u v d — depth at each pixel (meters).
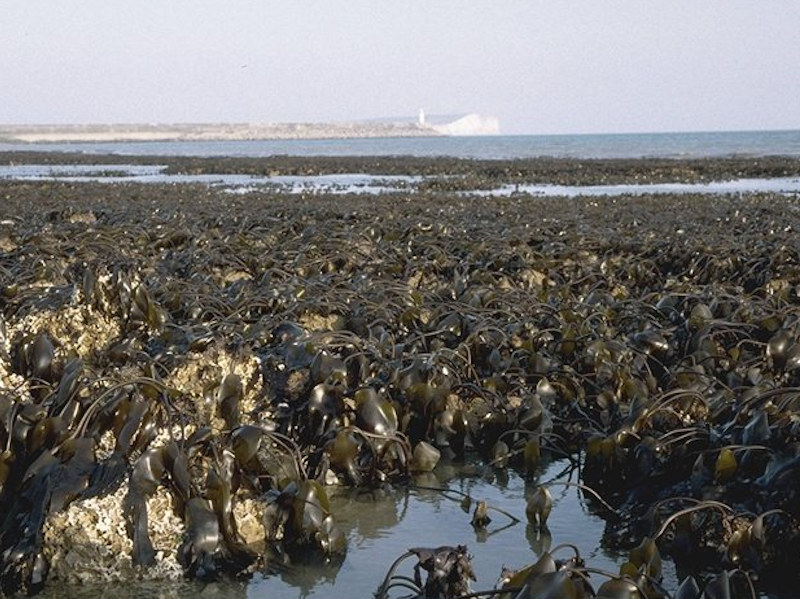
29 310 7.38
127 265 8.61
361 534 5.17
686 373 6.55
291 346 6.53
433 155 83.88
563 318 8.39
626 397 6.71
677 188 34.28
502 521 5.34
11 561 4.57
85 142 197.50
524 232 14.52
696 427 5.45
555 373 7.06
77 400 5.33
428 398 6.35
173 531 4.68
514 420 6.57
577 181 39.12
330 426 5.94
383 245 12.95
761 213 19.22
